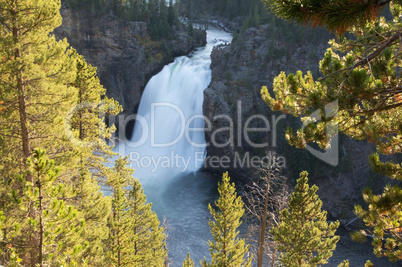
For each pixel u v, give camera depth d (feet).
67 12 208.13
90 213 48.88
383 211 22.07
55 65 45.75
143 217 71.20
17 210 33.24
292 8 18.29
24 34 42.45
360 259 111.65
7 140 41.81
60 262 25.20
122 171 74.18
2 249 25.13
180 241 119.75
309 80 22.63
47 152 45.78
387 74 22.70
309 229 55.21
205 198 157.99
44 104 42.98
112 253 47.75
